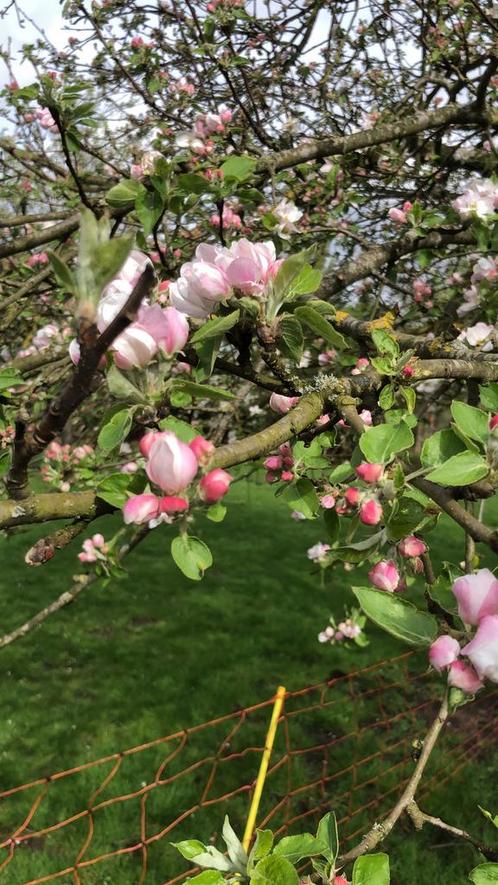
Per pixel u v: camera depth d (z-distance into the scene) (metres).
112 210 2.74
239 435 3.54
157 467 0.92
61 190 4.16
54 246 4.04
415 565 1.30
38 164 4.63
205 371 1.15
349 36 4.55
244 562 10.70
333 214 3.81
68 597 2.84
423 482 1.06
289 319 1.19
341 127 4.50
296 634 7.85
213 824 4.60
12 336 4.77
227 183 2.14
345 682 6.67
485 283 2.47
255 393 3.62
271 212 2.58
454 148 3.77
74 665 7.15
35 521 0.92
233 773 5.19
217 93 4.32
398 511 1.01
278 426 1.10
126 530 1.06
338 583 9.62
